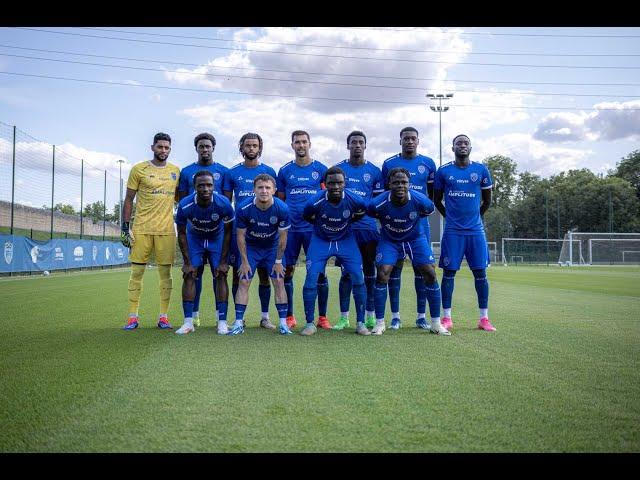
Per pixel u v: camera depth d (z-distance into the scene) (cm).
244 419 270
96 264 2755
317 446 235
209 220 596
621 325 637
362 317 591
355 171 686
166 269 635
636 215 6072
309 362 413
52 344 495
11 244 1900
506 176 8244
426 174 689
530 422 266
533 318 712
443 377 361
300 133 673
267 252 615
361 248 686
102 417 274
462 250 631
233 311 830
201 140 670
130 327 617
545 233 6272
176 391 324
